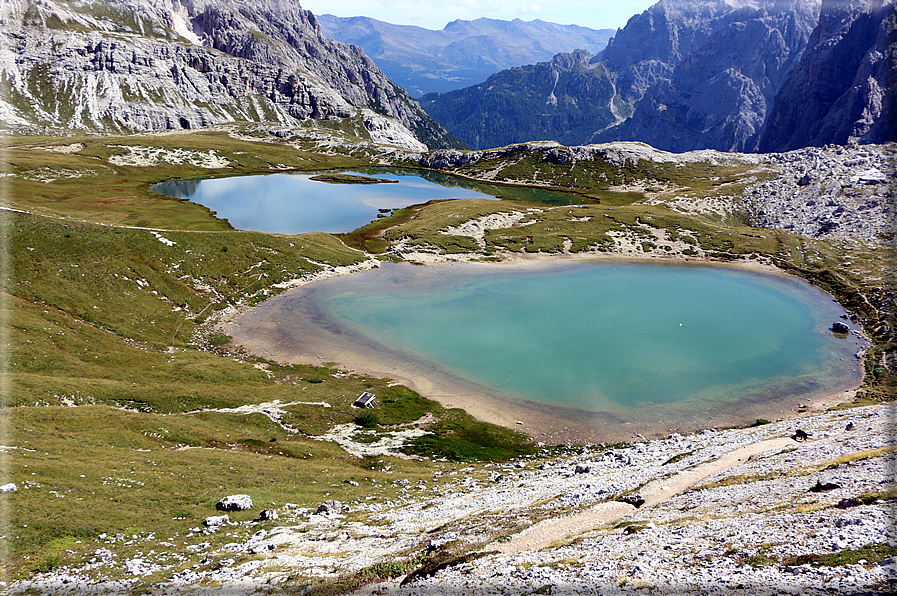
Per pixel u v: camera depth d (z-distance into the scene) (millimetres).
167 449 46406
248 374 71500
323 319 96375
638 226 171125
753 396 70250
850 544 17797
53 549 28312
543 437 59938
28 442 40938
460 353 83125
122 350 72688
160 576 25984
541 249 151000
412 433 59250
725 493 27266
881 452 27844
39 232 94312
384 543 28766
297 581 23953
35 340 65750
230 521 33812
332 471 47094
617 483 34281
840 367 80125
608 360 81125
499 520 29297
